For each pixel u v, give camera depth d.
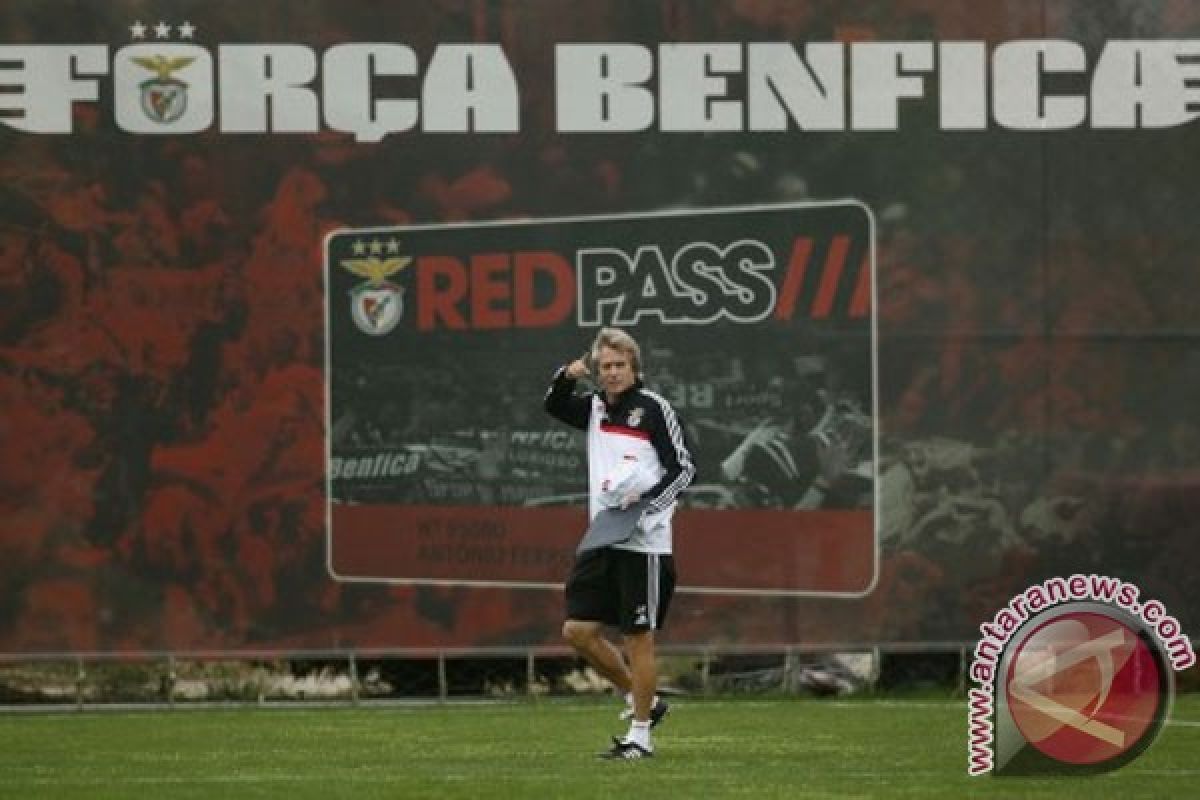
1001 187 42.03
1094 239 42.19
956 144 41.94
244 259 41.12
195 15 41.06
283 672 41.47
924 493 41.91
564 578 41.59
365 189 41.31
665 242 41.66
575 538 41.59
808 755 32.81
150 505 40.94
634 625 31.56
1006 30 42.12
